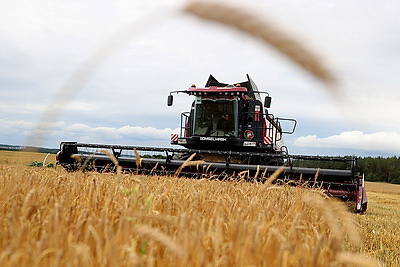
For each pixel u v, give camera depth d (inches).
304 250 95.3
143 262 75.2
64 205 117.3
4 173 215.6
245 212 130.8
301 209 157.2
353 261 82.4
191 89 579.8
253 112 583.8
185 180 259.6
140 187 146.6
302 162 474.0
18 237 78.4
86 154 477.4
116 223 109.2
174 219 100.6
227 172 474.9
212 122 581.6
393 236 323.0
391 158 3159.5
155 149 478.6
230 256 82.5
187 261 71.7
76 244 78.4
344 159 436.8
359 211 440.1
